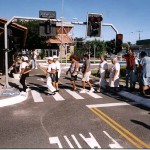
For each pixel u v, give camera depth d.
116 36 15.50
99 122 8.20
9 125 7.92
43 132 7.24
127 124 7.99
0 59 22.67
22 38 25.95
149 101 10.89
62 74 24.08
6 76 14.41
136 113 9.38
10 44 20.72
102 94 13.34
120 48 15.50
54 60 13.71
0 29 20.47
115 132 7.24
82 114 9.20
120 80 18.36
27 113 9.40
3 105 10.72
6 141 6.57
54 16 14.70
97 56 59.59
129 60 13.62
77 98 12.27
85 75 13.70
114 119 8.55
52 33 14.81
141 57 12.12
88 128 7.59
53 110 9.85
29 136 6.93
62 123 8.09
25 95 12.46
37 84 17.03
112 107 10.34
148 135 7.00
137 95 12.23
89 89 14.98
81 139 6.69
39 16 14.48
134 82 13.48
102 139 6.69
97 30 14.95
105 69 13.61
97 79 19.58
